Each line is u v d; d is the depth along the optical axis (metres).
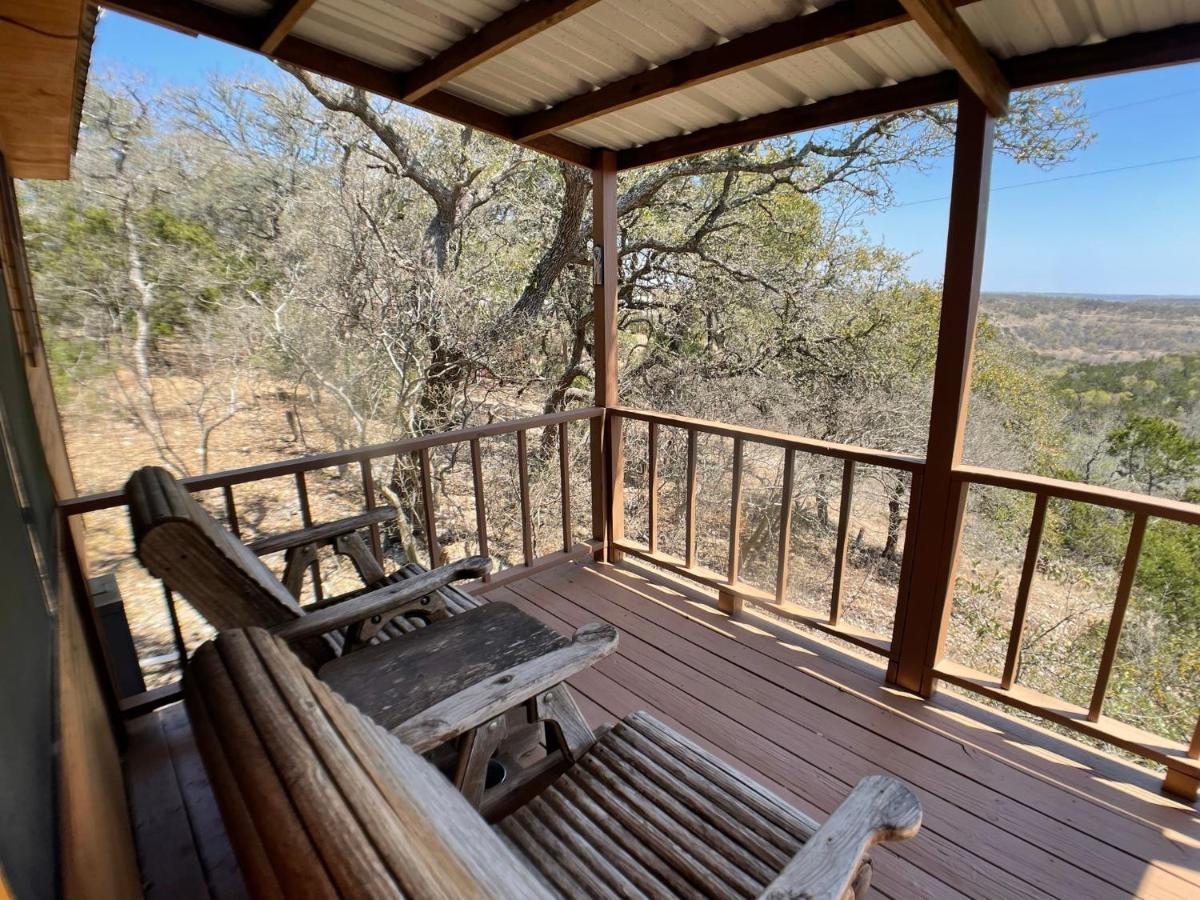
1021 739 1.91
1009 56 1.83
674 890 0.99
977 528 7.04
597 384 3.15
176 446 7.12
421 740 0.95
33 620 1.04
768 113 2.45
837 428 7.45
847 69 2.01
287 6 1.69
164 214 6.72
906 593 2.10
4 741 0.62
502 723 1.15
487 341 7.21
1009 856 1.52
